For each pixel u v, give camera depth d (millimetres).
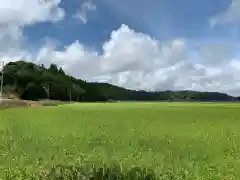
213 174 9188
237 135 15711
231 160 10500
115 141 13844
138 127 18672
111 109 35188
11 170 8984
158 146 13023
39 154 11055
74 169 7969
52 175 7973
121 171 8086
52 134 15852
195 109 34875
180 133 16531
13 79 126438
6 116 25656
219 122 21641
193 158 10875
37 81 135875
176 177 8820
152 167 8992
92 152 11289
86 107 39031
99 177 7836
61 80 152000
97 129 17734
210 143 13633
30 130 17422
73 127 18672
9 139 14297
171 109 34969
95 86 194625
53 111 31703
